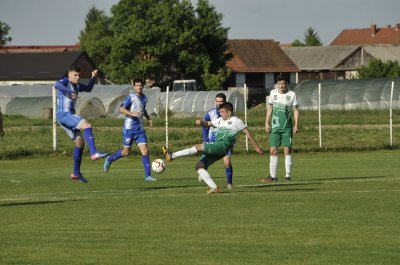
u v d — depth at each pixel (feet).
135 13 353.51
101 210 60.44
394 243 46.96
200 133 159.22
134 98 86.69
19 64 384.27
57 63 382.42
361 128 173.88
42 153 133.18
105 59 397.60
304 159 122.62
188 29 346.95
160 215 57.62
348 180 84.58
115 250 45.47
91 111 232.94
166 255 44.16
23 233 50.62
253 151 133.59
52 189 78.07
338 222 54.03
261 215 57.16
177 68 352.69
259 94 365.40
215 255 44.09
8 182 86.53
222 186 79.36
